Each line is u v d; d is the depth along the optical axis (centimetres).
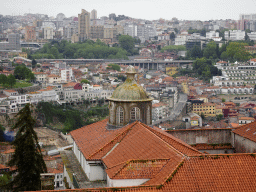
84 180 7000
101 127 8369
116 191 5188
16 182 6912
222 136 8675
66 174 7838
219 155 5728
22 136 6969
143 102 8056
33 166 6912
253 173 5556
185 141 8606
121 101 7981
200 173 5491
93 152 7106
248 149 8031
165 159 5872
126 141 7144
